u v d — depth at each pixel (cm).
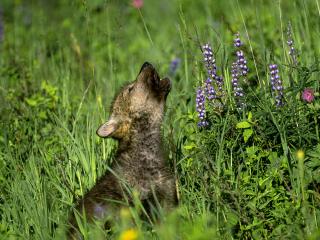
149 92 1161
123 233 855
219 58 1362
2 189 1166
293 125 1056
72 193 1090
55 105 1435
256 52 1405
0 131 1331
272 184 1037
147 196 1091
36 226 1020
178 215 969
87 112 1374
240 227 946
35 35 2069
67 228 1019
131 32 2075
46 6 2431
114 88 1449
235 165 1087
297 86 1064
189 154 1113
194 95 1312
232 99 1148
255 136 1079
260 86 1154
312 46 1402
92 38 1838
